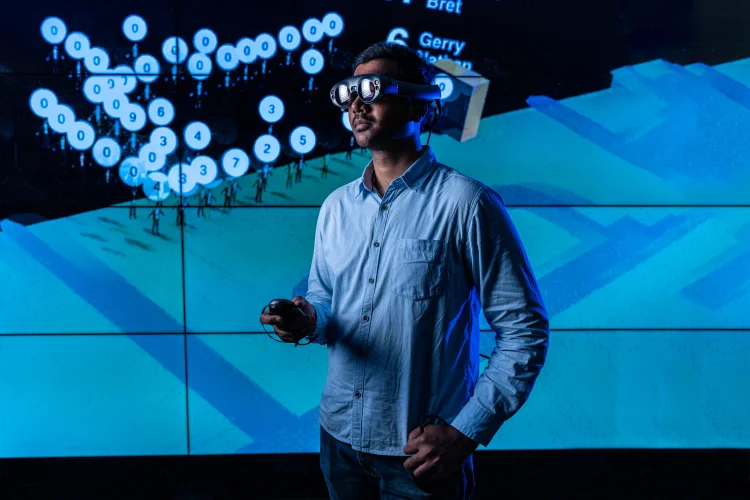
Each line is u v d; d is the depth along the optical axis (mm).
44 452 2049
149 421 2049
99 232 1964
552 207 1975
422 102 1062
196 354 2025
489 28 1900
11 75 1882
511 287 975
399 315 1001
